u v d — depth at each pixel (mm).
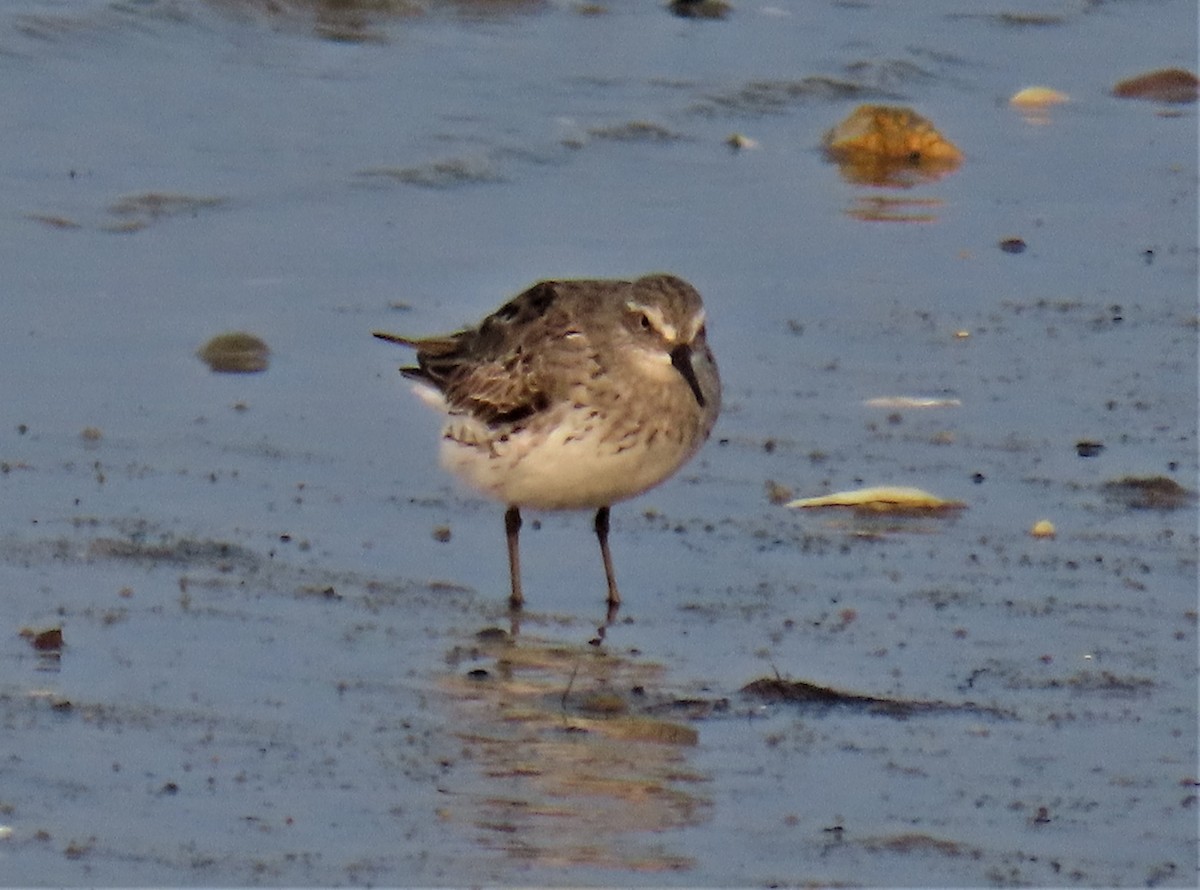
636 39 25781
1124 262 19812
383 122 22156
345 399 16188
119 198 19719
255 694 11477
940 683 11875
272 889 9422
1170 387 16797
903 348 17406
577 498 13320
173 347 16875
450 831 10047
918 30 27484
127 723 10977
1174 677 12047
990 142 23641
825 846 10000
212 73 22938
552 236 19719
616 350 13062
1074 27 28391
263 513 14102
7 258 18266
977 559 13703
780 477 14922
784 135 23453
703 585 13320
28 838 9734
